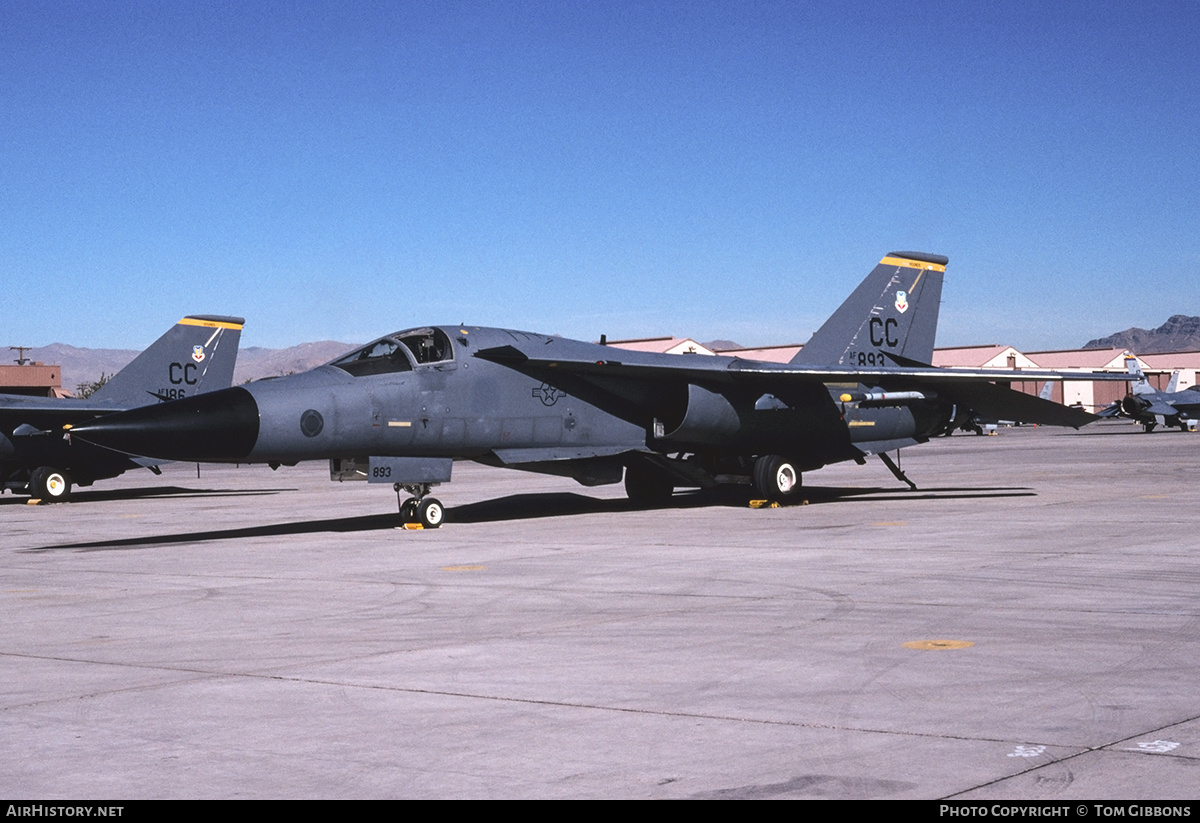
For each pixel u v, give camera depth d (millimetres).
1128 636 7844
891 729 5590
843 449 21281
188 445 14977
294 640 8312
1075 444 50781
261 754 5367
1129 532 14328
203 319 30156
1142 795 4566
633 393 19469
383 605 9906
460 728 5762
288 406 15672
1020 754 5137
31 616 9727
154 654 7887
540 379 18391
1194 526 14883
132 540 16766
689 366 19156
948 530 15109
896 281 22312
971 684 6488
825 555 12711
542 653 7621
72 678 7125
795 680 6668
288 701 6383
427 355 17281
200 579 11953
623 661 7305
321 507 22906
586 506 21078
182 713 6156
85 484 27719
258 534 17016
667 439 19453
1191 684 6410
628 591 10398
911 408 21969
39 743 5613
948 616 8742
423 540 15445
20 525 20359
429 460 17328
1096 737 5375
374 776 5012
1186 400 65375
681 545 14070
